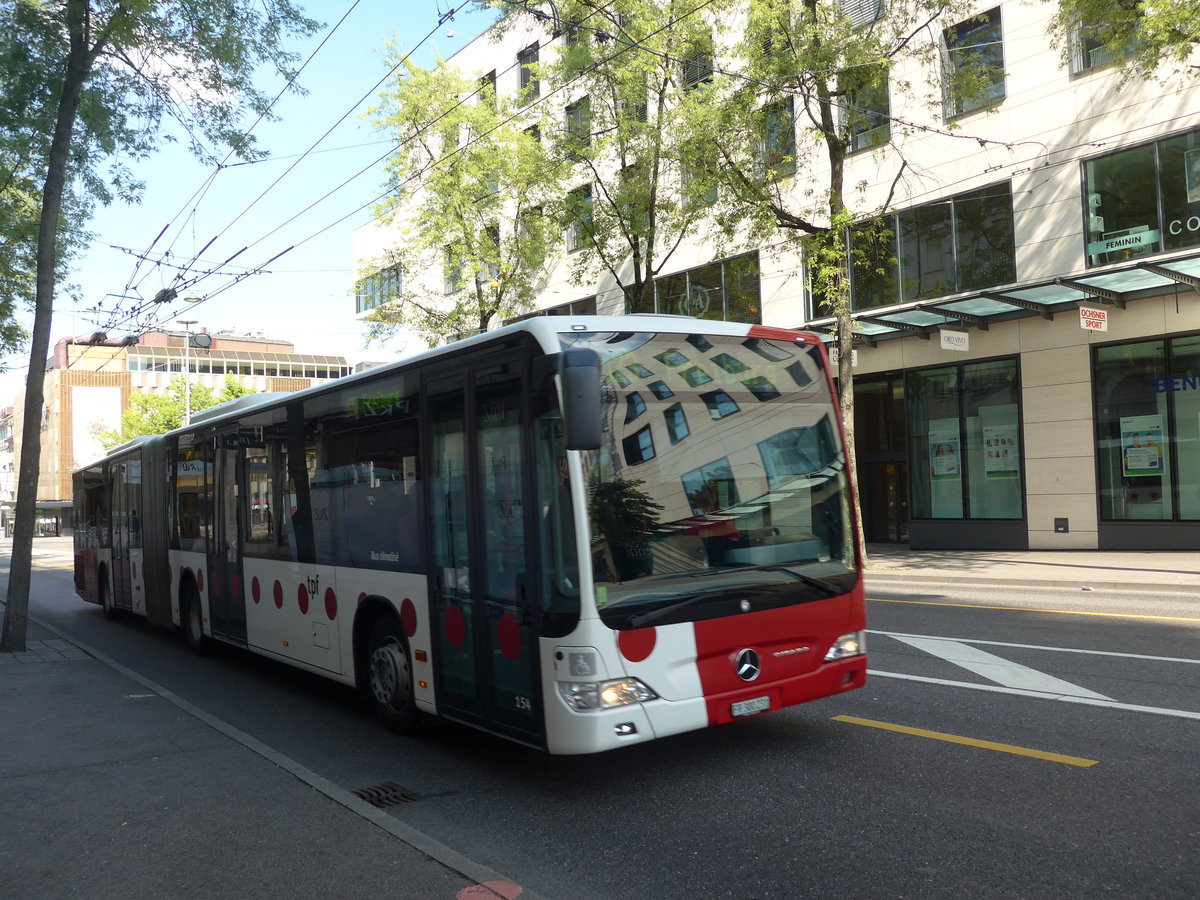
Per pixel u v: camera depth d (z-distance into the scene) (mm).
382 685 7023
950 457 20984
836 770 5535
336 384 7688
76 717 7562
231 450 9938
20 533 11445
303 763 6320
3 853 4645
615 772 5762
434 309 25016
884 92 20766
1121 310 17969
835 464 6121
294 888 4113
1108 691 7105
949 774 5359
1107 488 18312
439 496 6203
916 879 3994
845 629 5941
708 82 17250
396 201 23844
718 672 5340
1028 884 3896
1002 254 19281
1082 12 13781
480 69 30359
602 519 5102
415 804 5355
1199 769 5242
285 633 8578
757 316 23891
